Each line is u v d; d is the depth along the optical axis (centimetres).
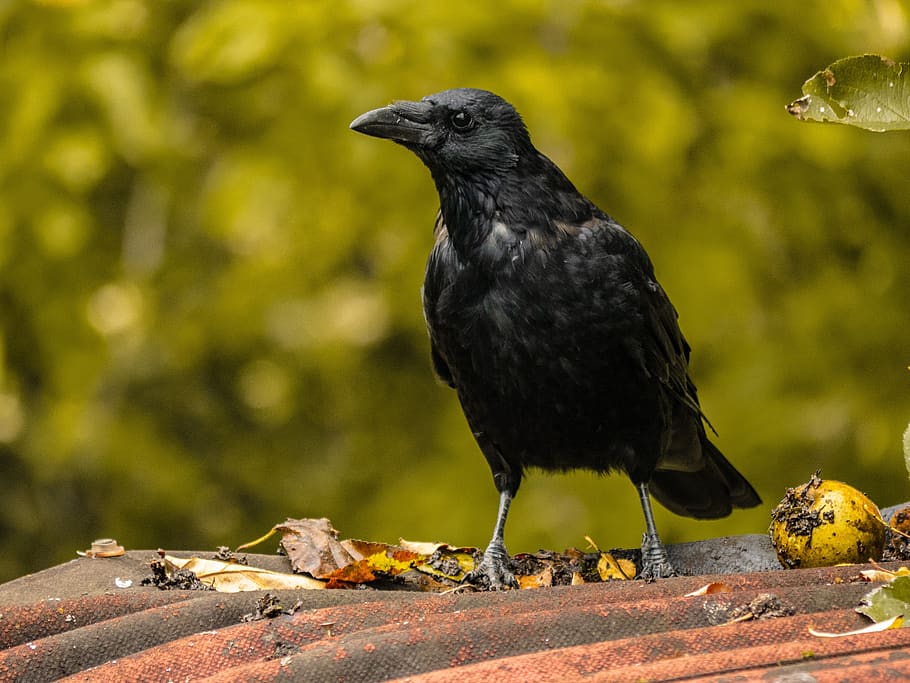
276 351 1355
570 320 667
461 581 648
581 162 1080
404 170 1138
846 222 1204
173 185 1230
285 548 618
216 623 467
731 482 802
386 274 1242
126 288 1291
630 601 443
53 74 1138
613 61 1089
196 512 1373
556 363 676
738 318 1177
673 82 1115
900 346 1216
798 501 559
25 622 483
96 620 488
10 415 1277
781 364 1187
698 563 667
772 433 1163
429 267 702
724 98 1141
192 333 1330
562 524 1154
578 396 685
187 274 1343
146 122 1134
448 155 677
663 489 818
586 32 1093
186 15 1186
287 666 401
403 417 1366
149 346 1344
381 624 452
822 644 367
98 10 1162
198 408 1394
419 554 657
